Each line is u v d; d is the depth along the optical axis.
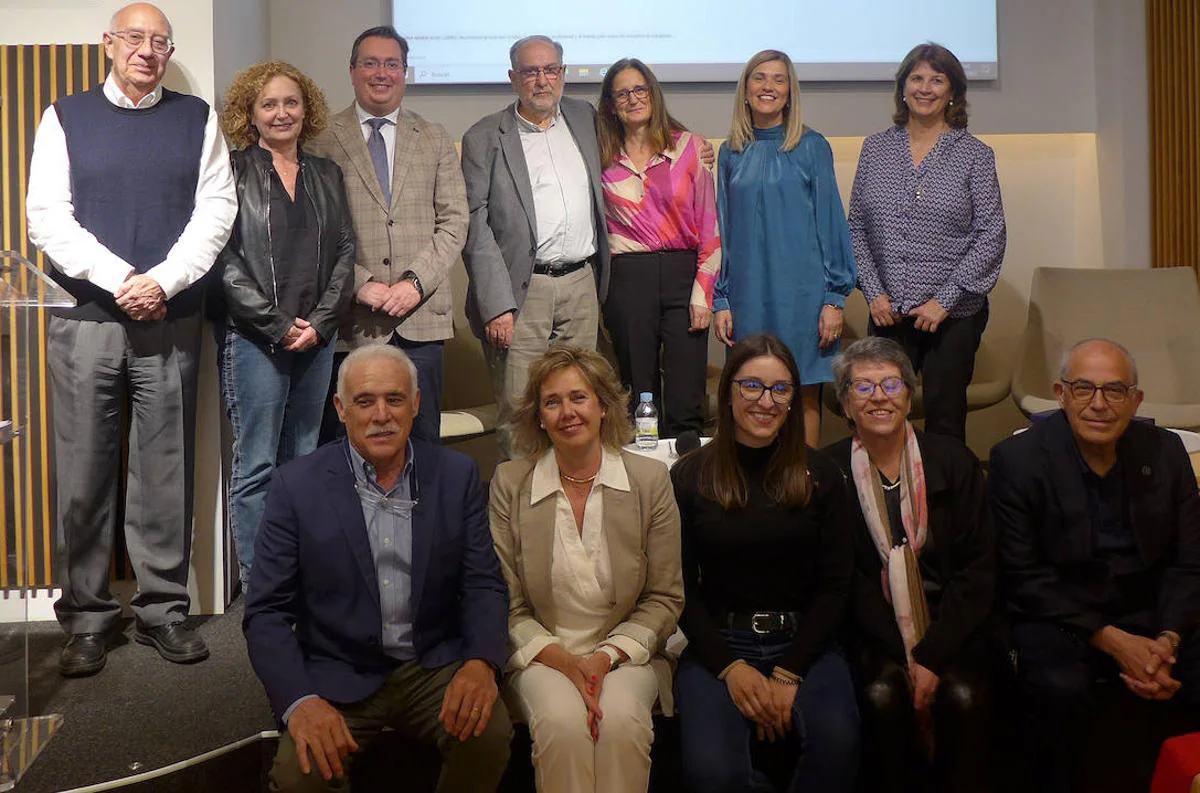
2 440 2.47
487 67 4.76
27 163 3.35
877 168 4.06
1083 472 2.62
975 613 2.55
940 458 2.64
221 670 3.00
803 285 3.87
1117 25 4.75
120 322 3.01
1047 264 5.09
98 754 2.52
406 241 3.43
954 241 3.98
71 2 3.34
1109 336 4.48
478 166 3.67
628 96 3.75
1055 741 2.50
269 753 2.62
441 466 2.45
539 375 2.48
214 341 3.41
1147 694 2.48
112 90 3.06
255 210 3.14
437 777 2.53
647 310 3.84
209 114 3.14
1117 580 2.61
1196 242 4.68
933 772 2.52
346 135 3.45
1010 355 5.08
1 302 2.38
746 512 2.52
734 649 2.54
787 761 2.49
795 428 2.50
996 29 4.84
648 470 2.51
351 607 2.37
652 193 3.81
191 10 3.40
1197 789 2.12
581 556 2.49
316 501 2.37
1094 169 4.96
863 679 2.51
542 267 3.71
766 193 3.86
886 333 4.07
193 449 3.19
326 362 3.26
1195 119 4.64
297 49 4.69
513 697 2.44
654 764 2.70
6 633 2.61
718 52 4.80
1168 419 4.23
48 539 3.35
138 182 3.03
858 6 4.81
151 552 3.11
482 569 2.45
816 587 2.58
